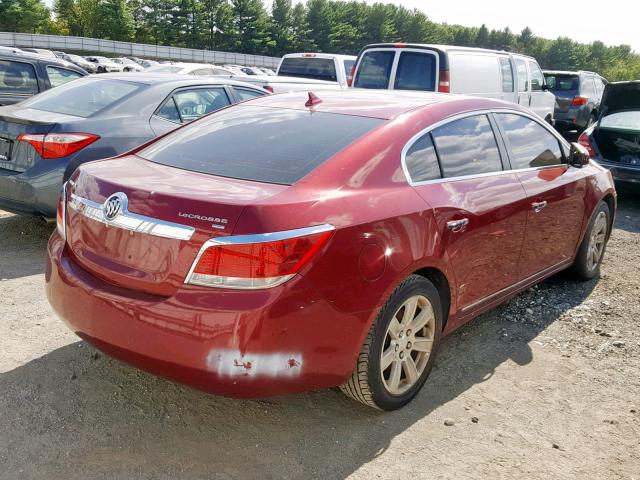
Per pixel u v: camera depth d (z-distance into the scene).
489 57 10.34
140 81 6.20
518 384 3.49
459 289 3.38
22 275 4.75
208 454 2.75
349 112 3.39
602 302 4.76
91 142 5.27
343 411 3.13
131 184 2.74
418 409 3.18
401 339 3.04
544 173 4.21
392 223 2.83
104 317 2.66
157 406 3.10
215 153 3.16
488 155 3.75
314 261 2.50
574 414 3.21
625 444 2.98
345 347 2.68
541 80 12.45
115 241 2.71
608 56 144.88
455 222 3.21
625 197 9.17
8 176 5.18
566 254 4.64
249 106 3.79
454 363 3.70
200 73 14.69
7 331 3.78
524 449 2.89
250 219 2.42
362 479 2.63
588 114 15.48
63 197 3.14
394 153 3.08
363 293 2.69
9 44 62.50
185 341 2.44
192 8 92.50
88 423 2.92
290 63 13.74
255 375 2.44
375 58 9.83
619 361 3.83
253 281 2.40
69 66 8.81
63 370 3.37
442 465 2.74
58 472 2.57
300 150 3.03
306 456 2.76
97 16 89.38
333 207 2.65
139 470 2.61
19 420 2.90
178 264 2.49
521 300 4.72
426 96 3.82
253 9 95.12
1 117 5.29
